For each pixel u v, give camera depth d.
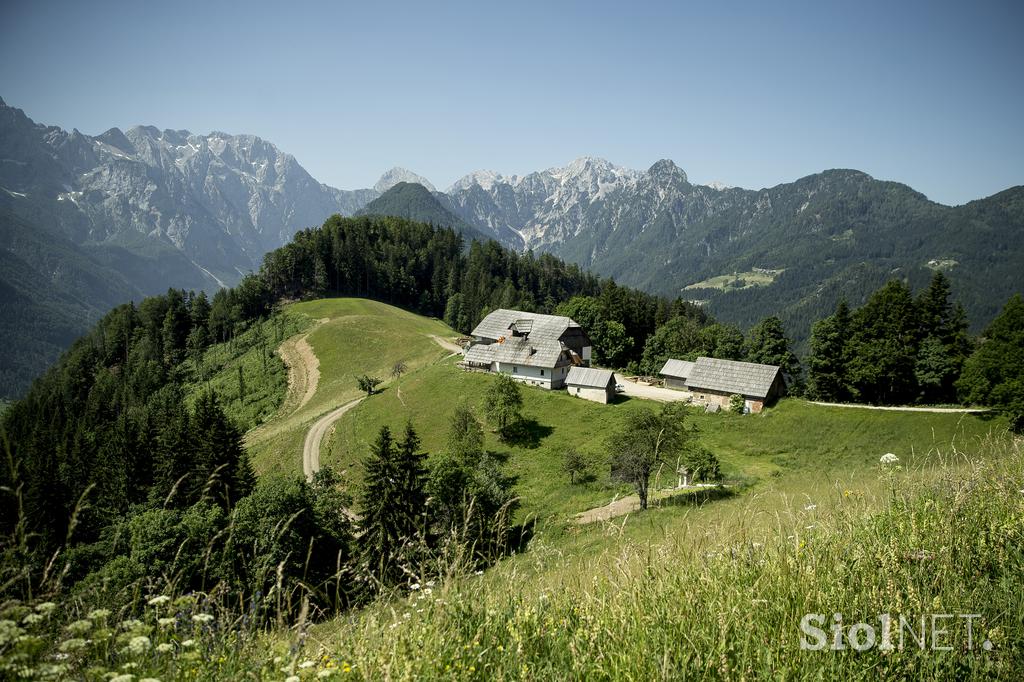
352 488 42.72
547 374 70.62
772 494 10.05
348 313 134.25
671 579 5.41
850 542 6.12
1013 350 46.34
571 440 56.28
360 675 4.38
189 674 4.39
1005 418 46.06
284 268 162.38
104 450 55.78
